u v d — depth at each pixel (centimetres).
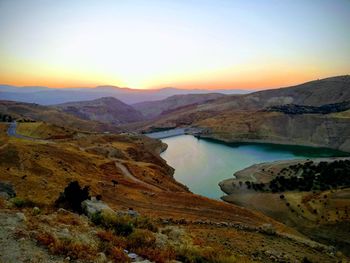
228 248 2328
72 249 1160
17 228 1284
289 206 8262
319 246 3312
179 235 2177
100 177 7344
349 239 6084
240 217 5109
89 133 16725
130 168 9425
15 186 3997
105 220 1753
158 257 1342
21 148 6994
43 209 1912
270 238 3256
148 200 5534
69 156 8275
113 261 1187
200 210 5200
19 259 1034
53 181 5150
